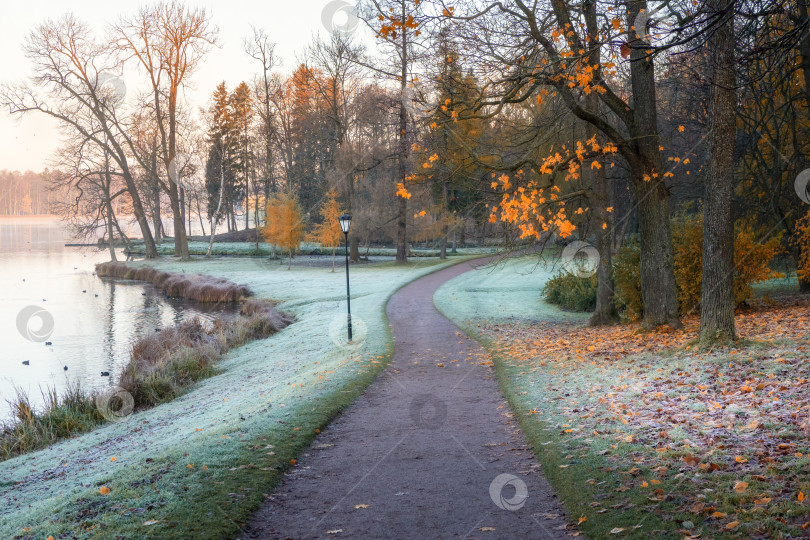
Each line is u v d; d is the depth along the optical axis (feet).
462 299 94.58
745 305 57.47
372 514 18.78
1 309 102.17
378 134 156.15
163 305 110.42
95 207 186.09
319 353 56.29
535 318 74.13
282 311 96.07
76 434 41.45
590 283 80.69
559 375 37.86
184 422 36.37
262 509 19.57
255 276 144.77
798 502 15.05
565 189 67.21
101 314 99.55
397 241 168.14
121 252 230.89
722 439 20.85
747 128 65.57
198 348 64.49
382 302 91.81
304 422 30.19
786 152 67.10
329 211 162.20
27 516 20.13
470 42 41.19
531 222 39.75
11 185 471.21
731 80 33.55
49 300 114.21
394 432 28.89
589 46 35.68
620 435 23.35
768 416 22.40
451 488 20.76
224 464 23.34
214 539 16.88
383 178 171.63
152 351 63.41
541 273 125.08
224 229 358.02
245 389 45.93
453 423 30.09
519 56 42.80
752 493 16.02
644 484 17.89
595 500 17.70
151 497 19.98
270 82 201.67
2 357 68.18
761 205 69.62
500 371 42.16
